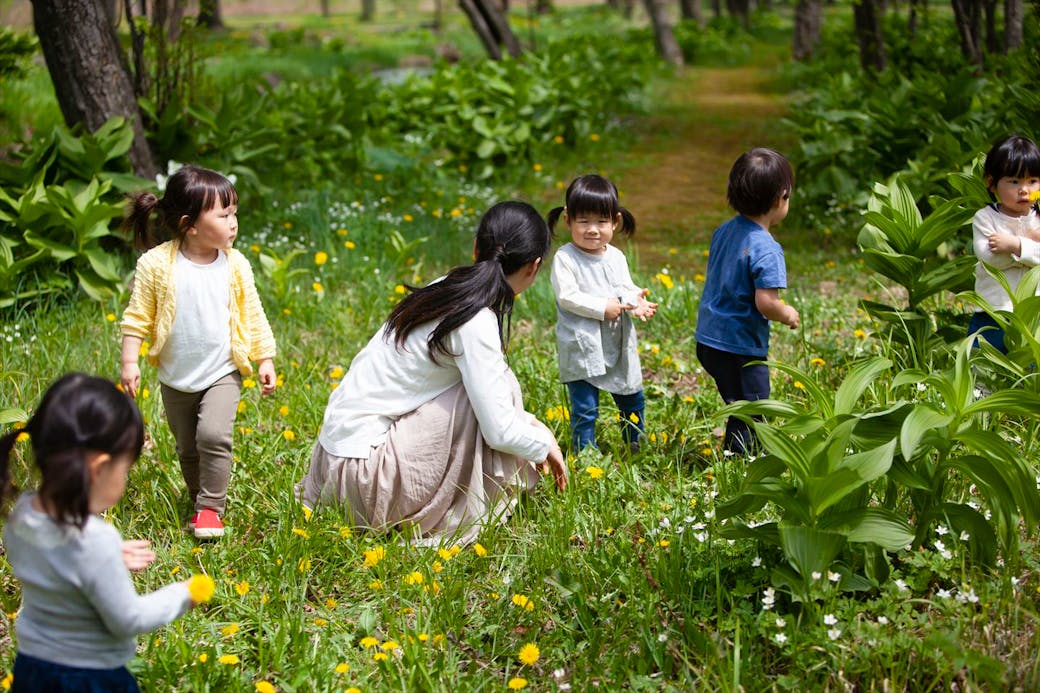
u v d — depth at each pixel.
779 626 2.65
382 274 6.65
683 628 2.81
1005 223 4.25
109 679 2.14
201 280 3.48
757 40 29.84
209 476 3.47
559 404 4.43
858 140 8.50
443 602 3.00
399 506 3.45
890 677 2.57
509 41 16.72
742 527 2.93
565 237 8.45
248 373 3.63
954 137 7.35
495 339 3.38
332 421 3.54
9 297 5.67
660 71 20.95
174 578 3.21
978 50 10.95
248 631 2.95
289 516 3.40
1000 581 2.89
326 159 9.54
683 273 7.36
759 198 3.81
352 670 2.75
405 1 53.41
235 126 8.06
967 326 4.52
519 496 3.57
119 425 2.06
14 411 3.75
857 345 5.08
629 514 3.50
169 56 8.23
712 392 4.72
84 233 6.02
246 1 57.34
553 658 2.81
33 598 2.09
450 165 10.93
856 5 13.55
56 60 6.81
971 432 2.76
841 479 2.63
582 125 12.07
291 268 6.82
